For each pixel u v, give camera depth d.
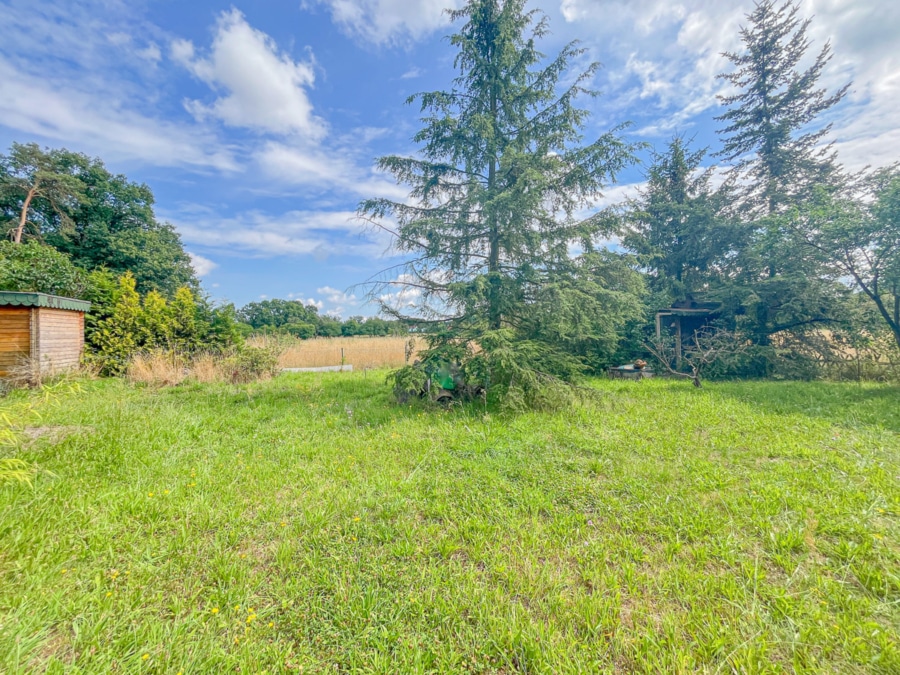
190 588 1.96
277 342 12.90
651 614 1.80
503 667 1.53
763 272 12.15
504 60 6.50
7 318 7.76
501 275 6.53
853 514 2.61
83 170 17.67
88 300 10.55
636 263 6.99
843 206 8.68
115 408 5.88
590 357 10.77
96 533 2.36
